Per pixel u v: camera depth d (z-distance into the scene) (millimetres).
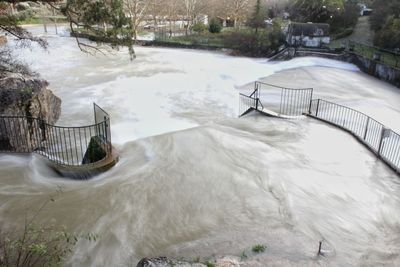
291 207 8344
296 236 7203
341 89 21172
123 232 7461
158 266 5535
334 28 35938
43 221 7734
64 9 11586
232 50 34312
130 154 11336
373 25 31750
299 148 11766
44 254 5891
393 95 20141
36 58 28000
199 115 16312
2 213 7988
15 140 11336
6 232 7160
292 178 9727
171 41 37188
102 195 8852
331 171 10195
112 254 6812
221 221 7848
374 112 16469
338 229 7562
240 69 26781
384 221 7980
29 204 8383
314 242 7012
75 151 12164
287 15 41750
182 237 7312
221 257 6172
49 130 13422
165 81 22219
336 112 16359
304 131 13320
